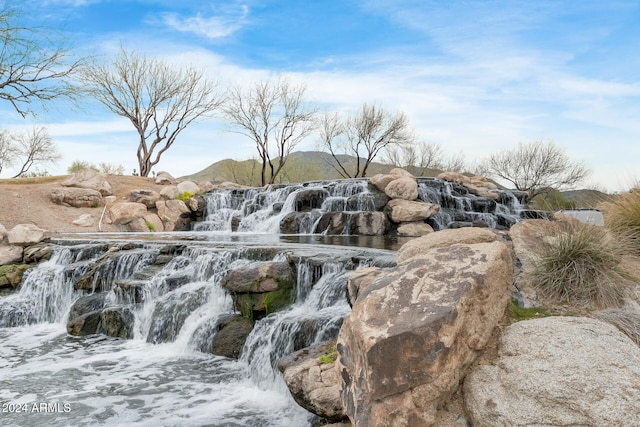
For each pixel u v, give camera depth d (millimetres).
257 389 6070
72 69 23047
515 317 4414
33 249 12320
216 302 8484
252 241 13000
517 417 3031
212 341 7477
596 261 5238
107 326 8828
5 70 21000
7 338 8703
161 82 33094
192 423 5039
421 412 3178
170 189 21703
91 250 11719
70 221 18859
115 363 7102
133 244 11789
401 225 16547
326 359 4637
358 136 39438
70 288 10523
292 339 6340
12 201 19047
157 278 9414
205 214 21375
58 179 24516
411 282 3857
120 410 5367
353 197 18078
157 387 6094
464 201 20062
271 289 7805
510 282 4367
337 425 4035
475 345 3580
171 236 15656
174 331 8195
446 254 4230
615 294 4891
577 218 6625
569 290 4969
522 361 3412
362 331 3359
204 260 9758
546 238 5863
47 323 10172
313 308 7457
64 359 7336
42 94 22094
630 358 3275
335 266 7746
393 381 3154
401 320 3361
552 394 3027
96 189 22016
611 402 2867
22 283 11188
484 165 45281
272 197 21203
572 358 3264
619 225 6914
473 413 3229
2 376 6516
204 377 6469
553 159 40875
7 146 45625
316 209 18453
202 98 35656
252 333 7105
